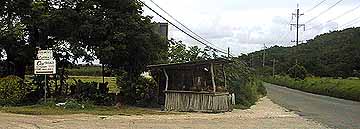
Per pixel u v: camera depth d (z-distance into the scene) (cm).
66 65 2530
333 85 5491
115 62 2548
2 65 2602
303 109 2989
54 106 2231
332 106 3416
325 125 1967
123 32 2434
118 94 2578
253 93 3981
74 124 1670
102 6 2503
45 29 2434
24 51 2492
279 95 5303
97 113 2069
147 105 2555
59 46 2509
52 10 2423
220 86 2639
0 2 2398
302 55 9956
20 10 2430
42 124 1642
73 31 2430
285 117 2291
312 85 6425
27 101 2423
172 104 2369
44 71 2186
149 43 2550
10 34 2347
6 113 1958
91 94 2506
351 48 8638
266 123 1945
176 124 1781
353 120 2245
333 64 8856
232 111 2509
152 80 2678
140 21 2547
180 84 2464
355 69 8156
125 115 2052
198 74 2464
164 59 2911
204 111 2338
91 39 2472
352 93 4609
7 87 2333
